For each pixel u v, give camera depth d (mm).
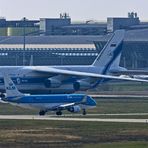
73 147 152250
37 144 156125
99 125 186625
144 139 163500
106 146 153750
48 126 185375
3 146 153375
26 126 185500
